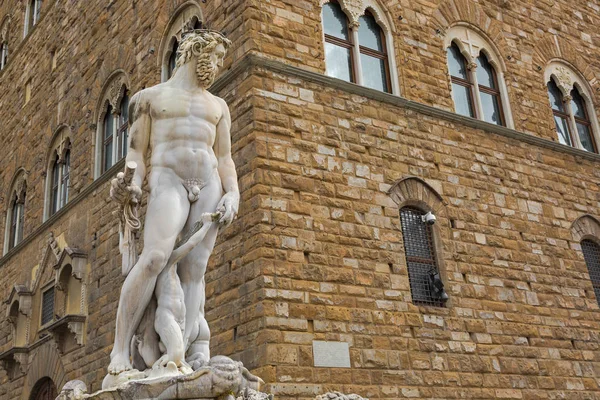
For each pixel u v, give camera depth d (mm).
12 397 23812
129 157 7930
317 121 15711
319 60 16406
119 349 7137
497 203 18281
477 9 20688
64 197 23922
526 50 21500
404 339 14930
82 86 23547
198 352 7527
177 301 7250
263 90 15156
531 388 16531
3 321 25656
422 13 19281
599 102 22844
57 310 21438
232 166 8242
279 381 12898
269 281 13562
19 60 29719
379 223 15711
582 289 18906
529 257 18219
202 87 8242
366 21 18297
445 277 16391
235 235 14422
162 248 7234
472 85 19797
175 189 7605
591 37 23828
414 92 18031
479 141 18719
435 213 16953
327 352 13711
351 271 14789
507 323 16891
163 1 19594
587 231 20031
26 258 25062
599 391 17766
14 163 28016
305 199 14789
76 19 25125
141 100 8031
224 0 16703
